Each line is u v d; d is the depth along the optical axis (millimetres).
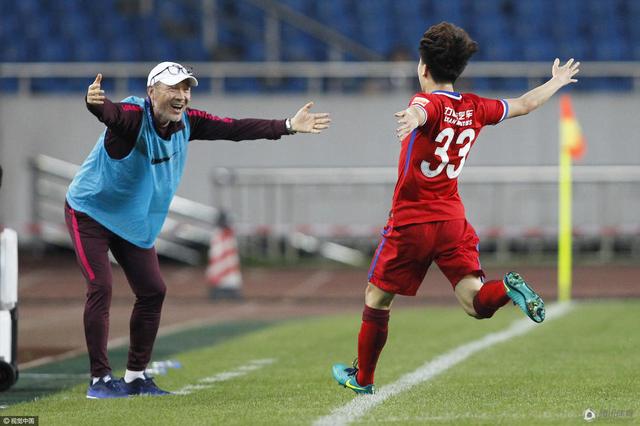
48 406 26391
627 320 48250
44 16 94250
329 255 81812
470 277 24828
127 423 23203
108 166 27484
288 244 81188
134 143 27078
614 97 81938
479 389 27766
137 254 28641
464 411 23844
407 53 89438
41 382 32125
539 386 28203
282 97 81688
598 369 31906
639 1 97000
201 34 93625
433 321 49625
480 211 80438
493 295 23750
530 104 25312
